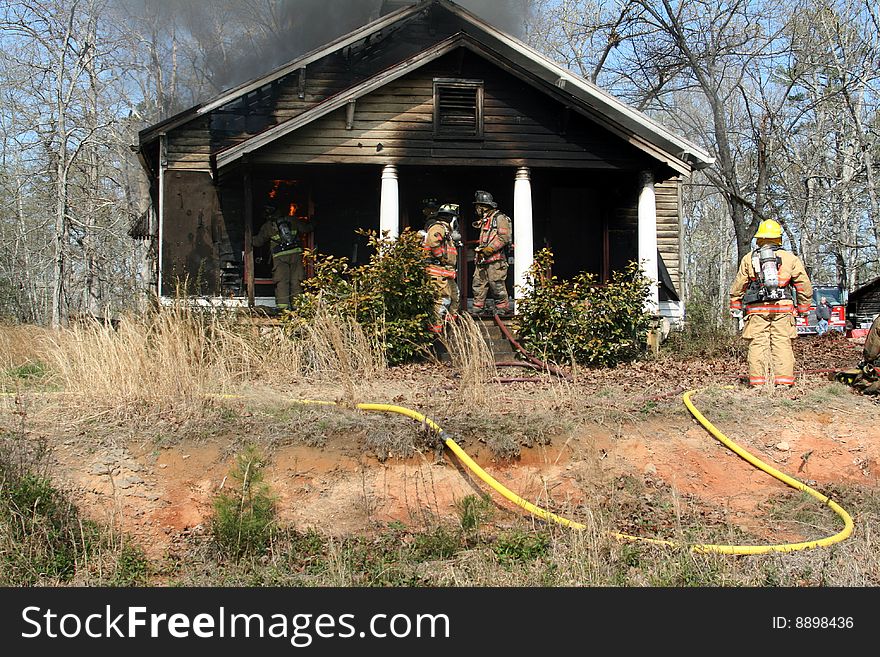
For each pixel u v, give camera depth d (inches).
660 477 336.8
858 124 1048.2
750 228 1019.9
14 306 1280.8
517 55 691.4
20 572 262.8
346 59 707.4
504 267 543.5
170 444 324.8
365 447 329.1
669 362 521.3
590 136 609.0
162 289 655.1
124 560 275.6
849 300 813.2
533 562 275.3
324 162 586.2
